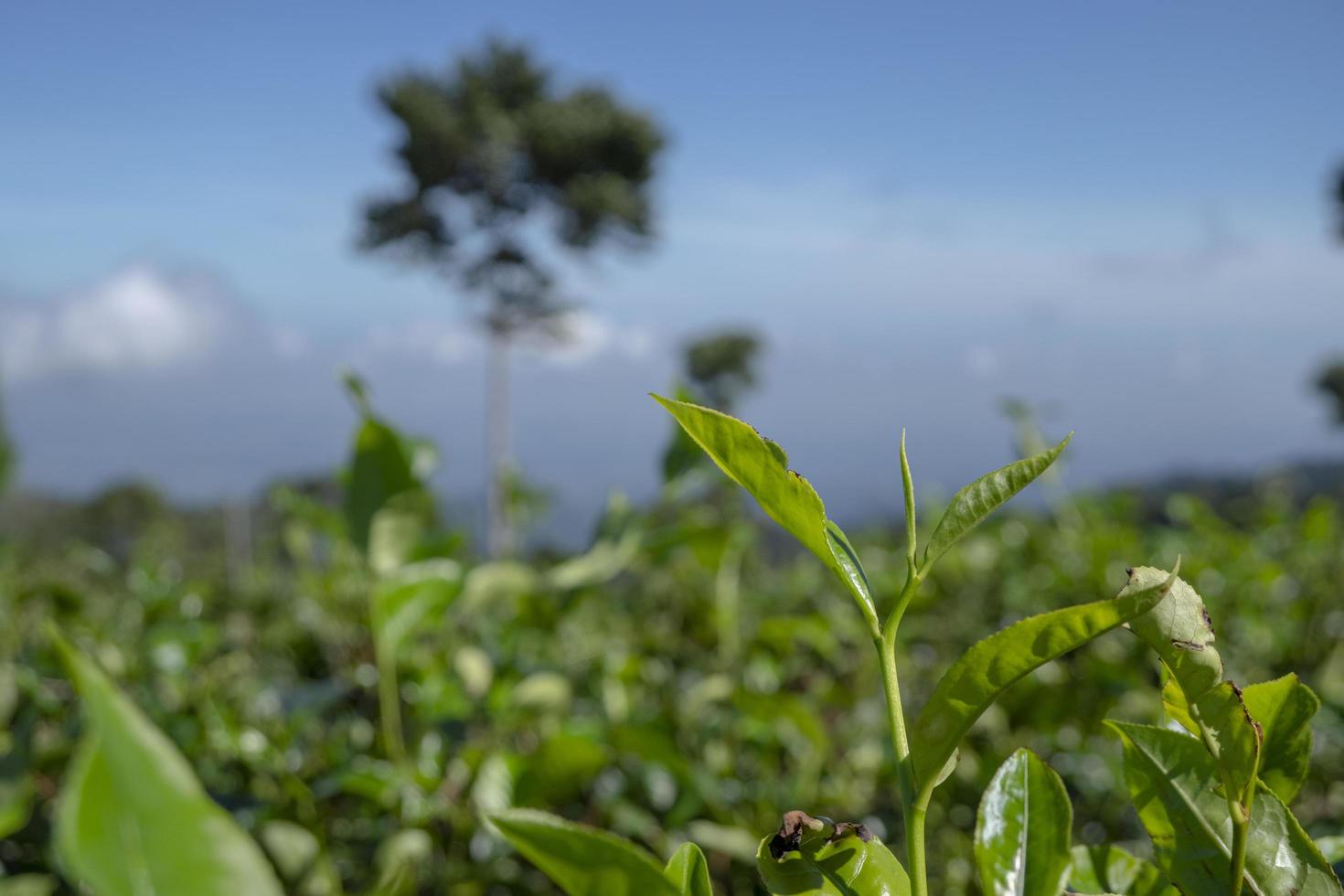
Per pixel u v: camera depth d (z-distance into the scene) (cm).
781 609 308
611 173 3750
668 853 162
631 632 287
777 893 63
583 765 151
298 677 236
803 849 64
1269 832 61
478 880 151
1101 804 187
